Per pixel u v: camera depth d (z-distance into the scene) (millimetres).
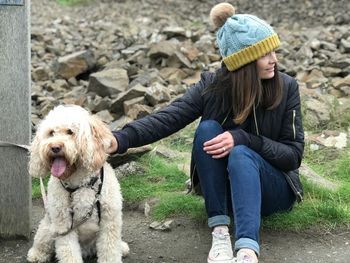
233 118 3434
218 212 3277
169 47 7191
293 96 3445
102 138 3086
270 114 3402
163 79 6711
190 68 7020
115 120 5625
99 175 3119
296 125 3422
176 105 3461
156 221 3750
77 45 9156
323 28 10086
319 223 3645
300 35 9180
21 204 3533
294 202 3627
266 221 3625
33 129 5051
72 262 3080
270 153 3305
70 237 3125
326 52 7379
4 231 3557
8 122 3439
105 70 6742
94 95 6293
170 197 3928
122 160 4395
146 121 3387
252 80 3299
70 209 3098
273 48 3291
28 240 3564
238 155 3197
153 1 16203
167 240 3580
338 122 5086
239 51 3273
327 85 6105
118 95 6023
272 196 3418
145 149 4441
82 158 3012
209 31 9688
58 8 15789
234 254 3396
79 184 3092
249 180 3148
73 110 3064
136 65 7270
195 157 3334
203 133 3318
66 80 7238
